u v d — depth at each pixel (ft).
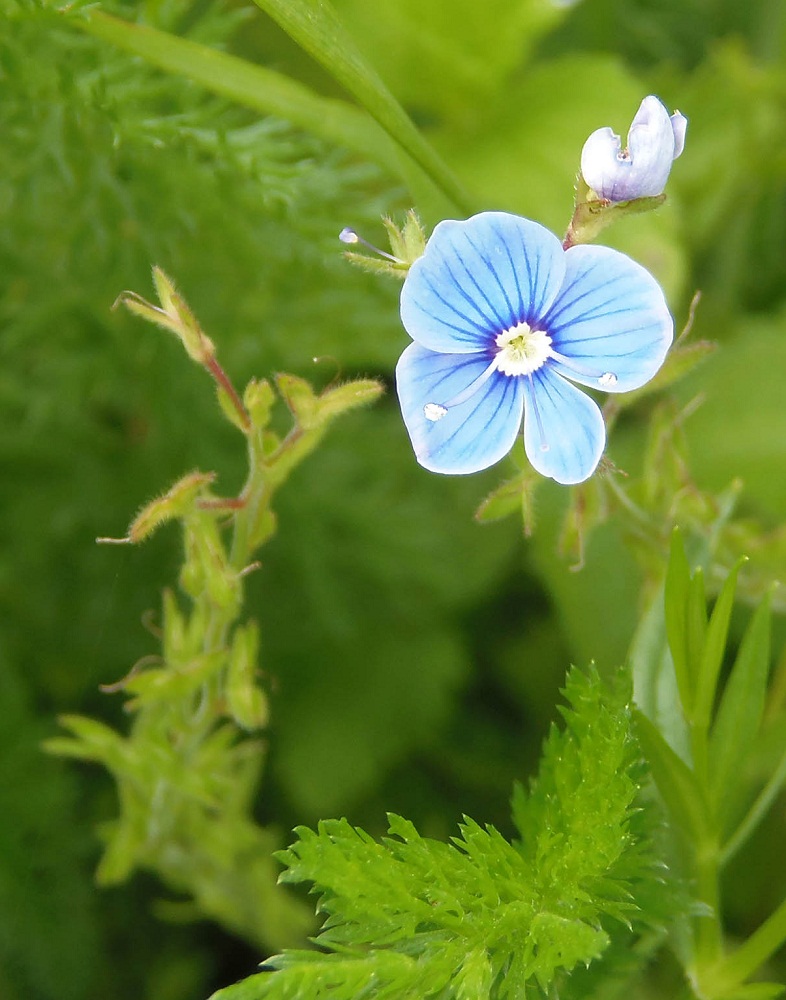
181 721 0.53
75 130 0.57
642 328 0.46
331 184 0.58
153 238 0.59
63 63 0.56
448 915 0.46
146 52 0.53
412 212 0.47
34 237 0.60
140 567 0.64
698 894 0.50
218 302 0.61
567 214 0.62
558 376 0.46
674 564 0.48
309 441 0.49
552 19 0.63
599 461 0.46
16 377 0.63
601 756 0.47
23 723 0.61
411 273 0.46
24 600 0.64
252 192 0.57
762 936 0.50
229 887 0.57
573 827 0.47
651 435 0.52
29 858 0.61
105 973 0.62
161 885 0.63
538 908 0.47
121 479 0.64
